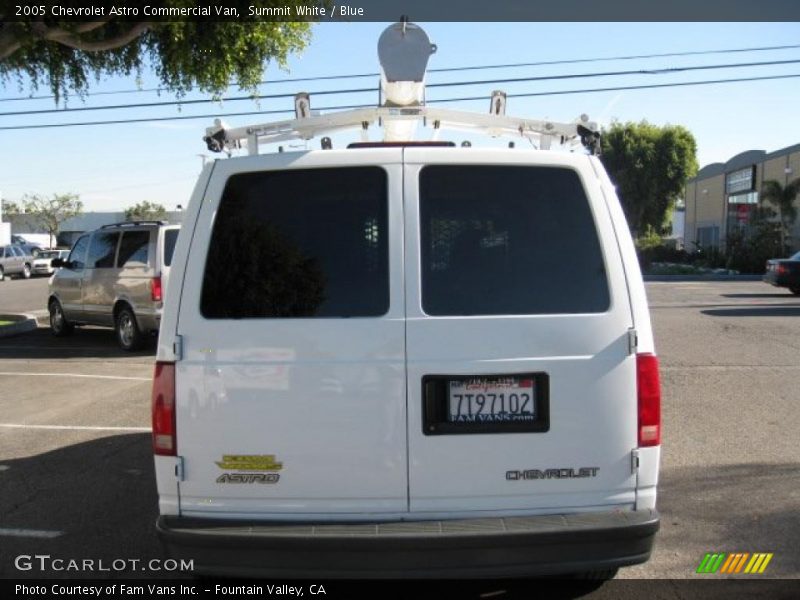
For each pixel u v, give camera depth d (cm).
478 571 311
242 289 331
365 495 324
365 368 322
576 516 323
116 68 1323
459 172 341
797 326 1406
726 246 3897
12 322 1581
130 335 1248
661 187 4881
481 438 323
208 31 1191
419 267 330
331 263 333
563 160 344
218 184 342
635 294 333
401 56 450
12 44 1134
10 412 827
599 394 326
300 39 1288
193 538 315
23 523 504
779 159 4075
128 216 7375
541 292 331
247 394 325
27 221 7031
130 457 653
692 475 584
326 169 341
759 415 759
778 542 460
